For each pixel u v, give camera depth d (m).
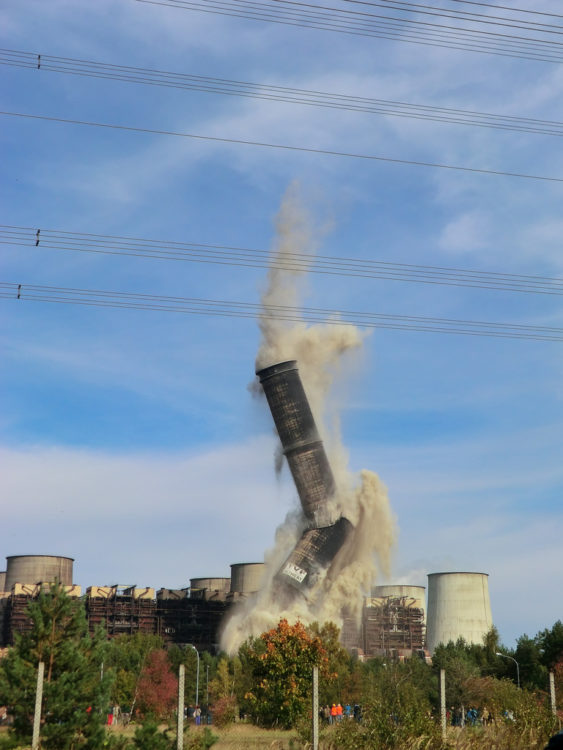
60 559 167.12
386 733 25.42
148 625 161.25
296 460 114.38
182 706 21.48
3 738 25.03
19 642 26.97
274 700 48.31
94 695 26.17
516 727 26.28
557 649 97.38
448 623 150.62
